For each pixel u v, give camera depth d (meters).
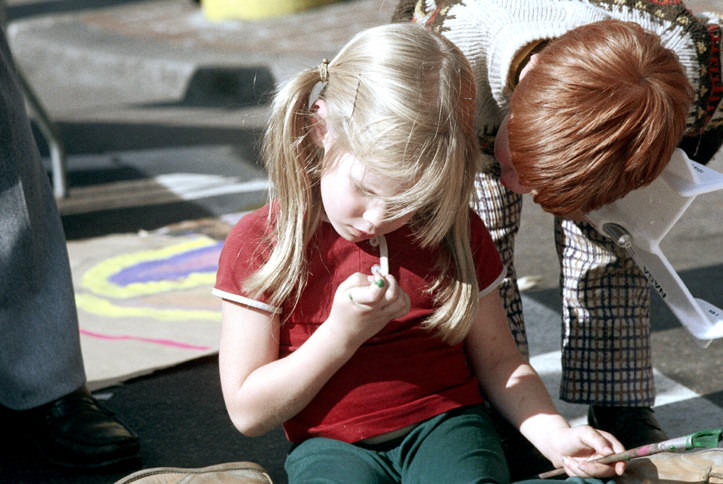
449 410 2.76
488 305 2.89
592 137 2.38
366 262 2.67
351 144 2.38
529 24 2.86
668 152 2.45
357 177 2.39
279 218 2.65
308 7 13.02
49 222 3.43
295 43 11.29
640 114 2.37
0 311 3.35
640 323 3.38
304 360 2.55
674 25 2.89
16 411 3.57
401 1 3.40
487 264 2.87
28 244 3.31
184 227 6.09
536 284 5.15
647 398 3.41
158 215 6.37
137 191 6.98
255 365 2.65
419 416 2.72
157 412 3.83
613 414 3.41
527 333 4.49
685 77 2.55
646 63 2.44
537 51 2.83
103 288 5.01
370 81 2.42
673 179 2.60
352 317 2.47
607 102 2.38
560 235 3.44
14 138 3.24
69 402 3.46
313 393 2.60
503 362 2.92
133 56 11.30
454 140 2.43
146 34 12.60
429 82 2.42
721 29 2.95
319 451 2.67
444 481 2.55
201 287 5.02
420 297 2.72
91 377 4.04
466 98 2.52
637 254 2.93
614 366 3.37
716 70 2.91
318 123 2.52
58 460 3.41
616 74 2.41
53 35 12.99
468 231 2.78
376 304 2.43
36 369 3.39
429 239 2.65
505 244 3.34
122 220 6.28
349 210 2.45
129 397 3.94
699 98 2.89
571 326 3.40
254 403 2.59
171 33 12.51
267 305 2.64
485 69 2.91
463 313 2.73
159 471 2.69
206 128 8.95
